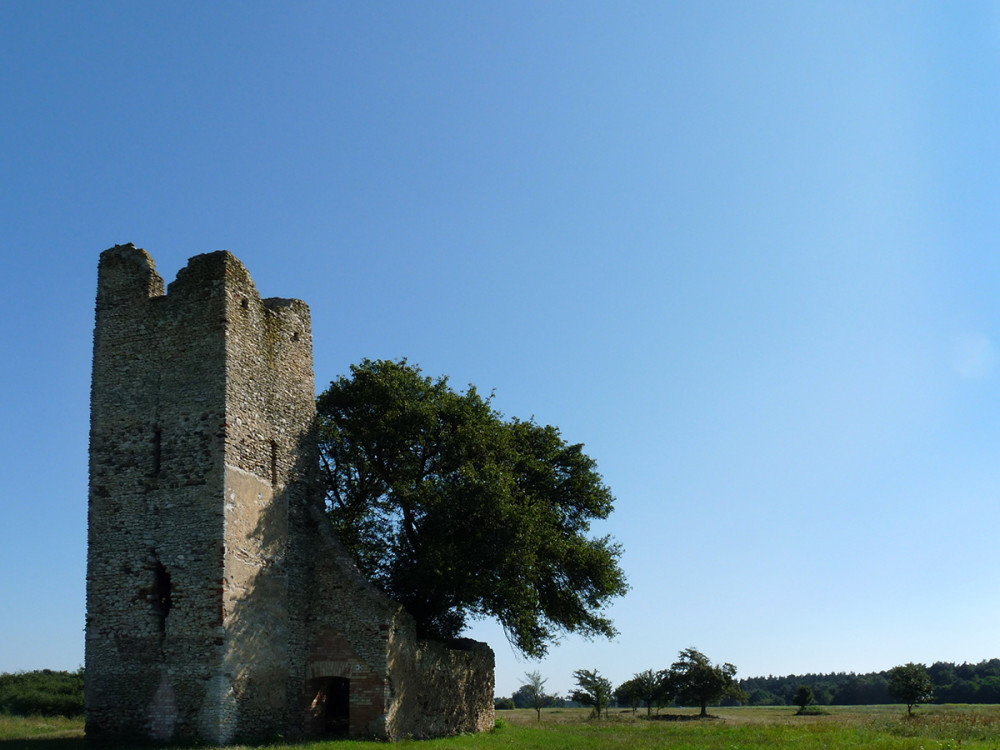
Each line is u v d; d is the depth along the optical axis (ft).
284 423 85.56
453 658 97.35
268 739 72.13
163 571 73.61
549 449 114.32
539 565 100.83
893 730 103.50
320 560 85.15
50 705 131.54
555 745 82.79
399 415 99.81
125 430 77.97
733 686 228.63
